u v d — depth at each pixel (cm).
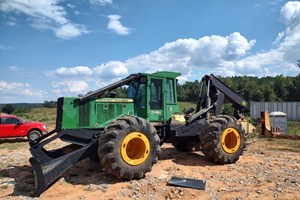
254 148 1123
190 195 566
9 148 1242
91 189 586
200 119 880
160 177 666
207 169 755
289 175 697
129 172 620
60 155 726
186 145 973
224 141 805
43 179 561
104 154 609
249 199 549
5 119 1527
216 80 936
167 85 828
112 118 740
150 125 665
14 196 558
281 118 1789
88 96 703
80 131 701
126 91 816
